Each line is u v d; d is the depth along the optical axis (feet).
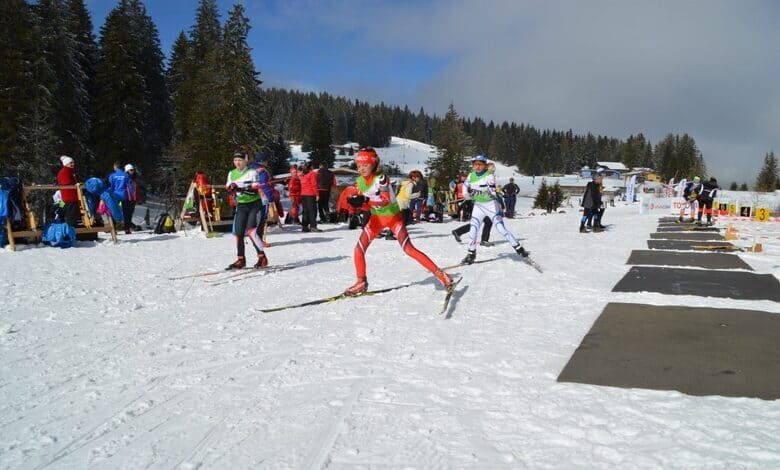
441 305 18.81
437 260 30.25
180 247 36.91
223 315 17.89
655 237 43.70
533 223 64.59
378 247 36.70
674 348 13.38
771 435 8.68
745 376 11.39
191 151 121.70
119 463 8.46
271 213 51.11
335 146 498.69
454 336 14.97
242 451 8.70
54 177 102.27
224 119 120.37
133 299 20.43
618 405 10.03
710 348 13.33
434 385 11.31
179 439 9.19
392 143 620.90
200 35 162.20
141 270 27.02
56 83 110.52
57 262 29.45
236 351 13.93
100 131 127.24
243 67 122.01
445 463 8.14
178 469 8.23
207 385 11.64
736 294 20.04
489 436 8.96
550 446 8.58
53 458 8.65
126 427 9.70
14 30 107.04
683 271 25.43
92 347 14.47
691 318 16.29
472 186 27.27
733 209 72.43
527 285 22.24
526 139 562.66
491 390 10.95
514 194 79.46
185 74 156.15
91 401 10.92
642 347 13.52
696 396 10.39
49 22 119.44
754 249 32.91
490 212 27.02
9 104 101.86
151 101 155.02
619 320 16.20
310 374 12.12
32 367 12.94
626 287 21.57
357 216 53.01
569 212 109.09
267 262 27.53
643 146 601.21
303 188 48.85
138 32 155.22
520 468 7.93
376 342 14.48
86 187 40.98
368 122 589.73
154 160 144.77
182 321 17.16
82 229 38.93
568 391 10.80
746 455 8.05
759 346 13.43
